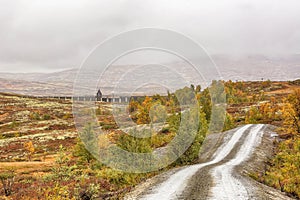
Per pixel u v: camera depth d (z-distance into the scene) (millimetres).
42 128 109562
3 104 172750
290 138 50906
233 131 58344
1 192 21969
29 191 20531
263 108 81688
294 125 48781
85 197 16875
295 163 24453
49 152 65062
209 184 17156
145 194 14992
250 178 22188
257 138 51938
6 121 129625
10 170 38125
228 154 39000
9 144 78500
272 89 185000
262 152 42062
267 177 24359
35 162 49344
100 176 21156
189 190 15383
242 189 15750
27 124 120938
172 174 21281
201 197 13727
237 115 90750
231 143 46906
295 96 48531
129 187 17938
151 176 20531
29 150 62500
